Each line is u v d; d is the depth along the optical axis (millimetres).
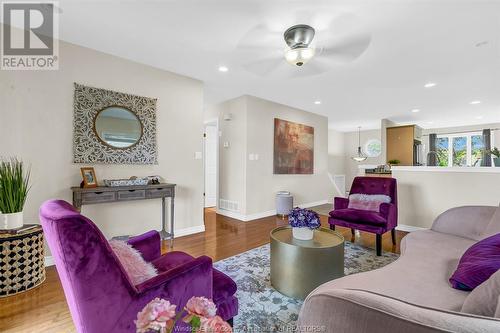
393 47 2469
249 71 3158
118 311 919
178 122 3270
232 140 4566
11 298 1766
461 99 4426
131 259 1128
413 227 3553
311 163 5715
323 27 2115
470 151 7109
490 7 1826
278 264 1889
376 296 683
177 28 2168
